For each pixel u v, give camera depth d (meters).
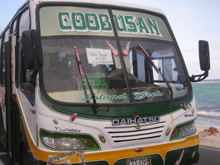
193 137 4.30
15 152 5.15
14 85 5.22
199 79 4.73
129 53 4.36
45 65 3.88
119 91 3.99
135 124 3.82
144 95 4.09
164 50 4.74
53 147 3.55
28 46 3.50
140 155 3.79
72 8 4.35
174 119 4.12
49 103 3.64
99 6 4.54
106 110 3.75
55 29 4.12
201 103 30.80
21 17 5.05
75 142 3.59
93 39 4.23
